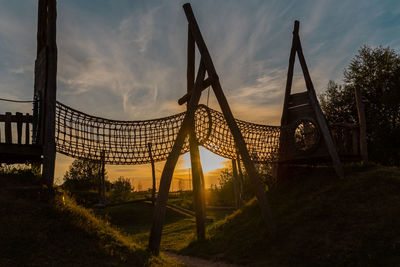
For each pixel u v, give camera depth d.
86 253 5.59
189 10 10.50
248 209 11.93
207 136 10.88
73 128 8.18
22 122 8.34
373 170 11.12
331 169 12.20
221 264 8.11
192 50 11.35
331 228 8.30
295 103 13.16
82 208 7.84
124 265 5.66
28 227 5.73
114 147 8.80
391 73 24.39
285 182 12.70
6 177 7.68
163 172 8.80
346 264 6.67
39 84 8.57
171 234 14.42
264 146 12.38
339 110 25.83
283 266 7.32
